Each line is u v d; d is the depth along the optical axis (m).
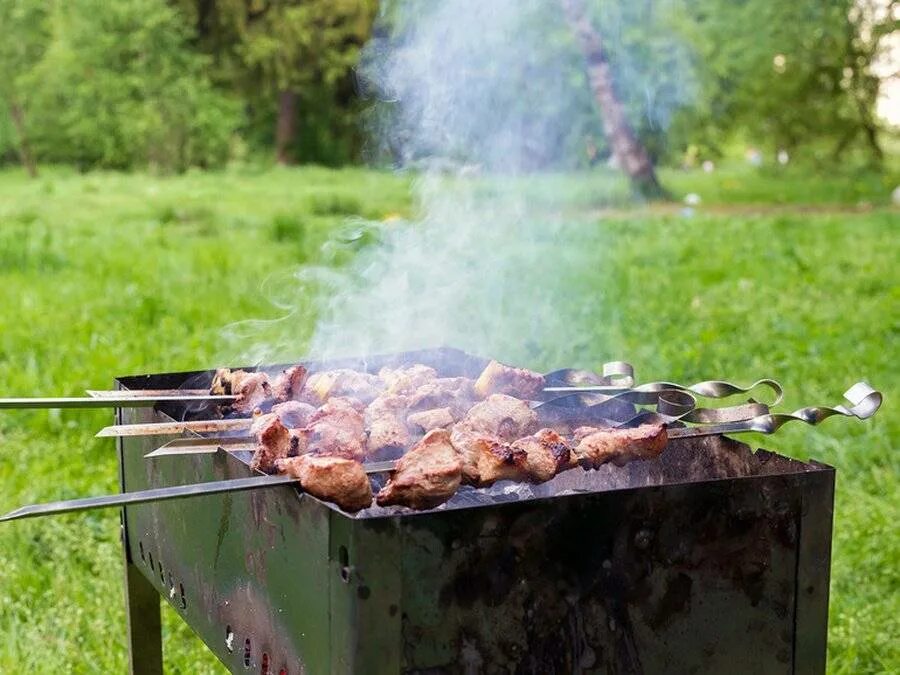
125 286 8.69
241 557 1.96
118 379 2.65
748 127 21.22
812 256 10.12
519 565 1.67
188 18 25.06
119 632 3.34
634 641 1.76
